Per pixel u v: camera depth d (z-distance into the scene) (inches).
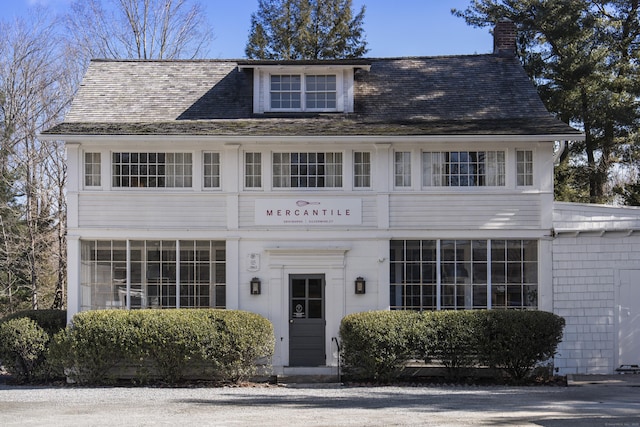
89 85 797.2
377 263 706.2
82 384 665.0
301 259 708.7
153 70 829.2
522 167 710.5
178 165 713.0
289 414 475.2
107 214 705.0
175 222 706.8
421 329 646.5
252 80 805.9
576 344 693.3
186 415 477.4
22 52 1247.5
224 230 706.8
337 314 705.0
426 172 713.0
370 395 577.3
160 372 663.1
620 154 1180.5
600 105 1110.4
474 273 706.2
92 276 706.2
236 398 567.8
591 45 1163.3
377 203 707.4
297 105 767.7
